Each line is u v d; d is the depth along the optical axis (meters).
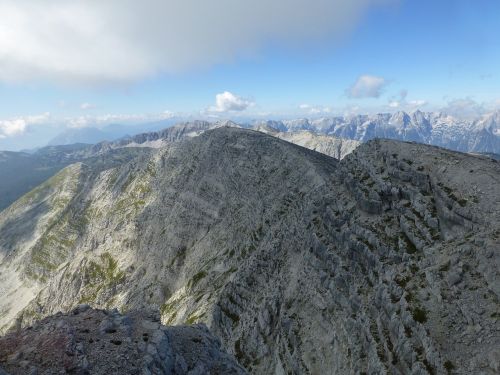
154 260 168.88
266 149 159.50
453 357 30.91
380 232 51.78
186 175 187.75
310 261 63.59
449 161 53.38
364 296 47.16
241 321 74.31
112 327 31.31
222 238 143.50
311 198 77.25
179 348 33.62
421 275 40.00
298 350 52.81
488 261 36.03
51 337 28.39
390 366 35.97
